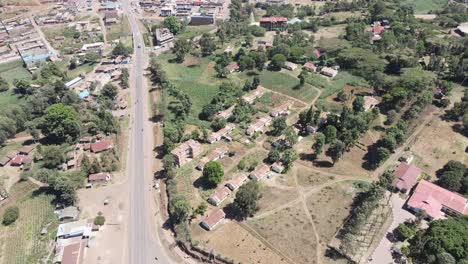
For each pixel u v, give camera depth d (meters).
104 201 161.62
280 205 154.12
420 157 178.38
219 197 156.00
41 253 138.12
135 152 192.88
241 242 138.25
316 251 134.25
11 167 185.00
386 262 129.25
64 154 186.12
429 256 124.00
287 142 187.25
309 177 169.12
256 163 175.00
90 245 141.75
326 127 191.25
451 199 149.62
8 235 146.12
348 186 163.00
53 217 153.75
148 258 136.38
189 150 182.88
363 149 184.75
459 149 182.00
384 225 142.62
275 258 132.12
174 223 147.12
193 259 135.50
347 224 143.88
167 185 166.12
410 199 150.88
